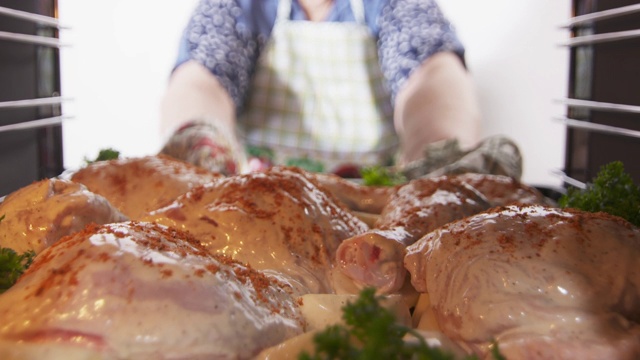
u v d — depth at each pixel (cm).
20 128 84
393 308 52
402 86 144
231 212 59
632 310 46
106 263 43
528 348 44
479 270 47
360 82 152
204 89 140
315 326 49
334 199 66
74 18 135
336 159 152
